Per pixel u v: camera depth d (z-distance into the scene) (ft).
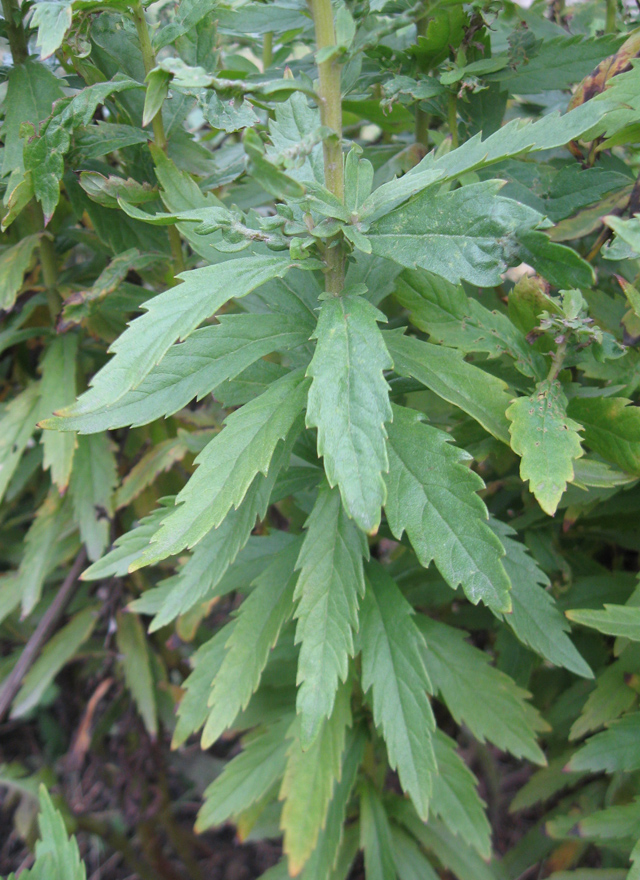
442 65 1.14
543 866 1.38
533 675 1.44
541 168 1.19
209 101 0.89
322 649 0.89
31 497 2.11
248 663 1.02
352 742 1.26
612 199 1.13
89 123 1.06
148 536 1.07
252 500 0.95
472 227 0.81
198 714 1.16
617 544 1.35
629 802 1.19
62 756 2.24
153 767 1.88
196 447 1.27
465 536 0.81
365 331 0.81
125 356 0.77
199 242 1.01
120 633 1.68
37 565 1.49
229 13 1.24
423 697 0.97
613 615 0.91
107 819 2.12
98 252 1.40
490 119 1.19
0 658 1.95
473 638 1.70
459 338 0.99
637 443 0.93
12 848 2.22
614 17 1.26
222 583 1.19
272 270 0.84
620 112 0.94
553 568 1.22
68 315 1.19
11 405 1.38
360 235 0.83
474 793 1.13
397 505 0.84
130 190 1.10
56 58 1.27
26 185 1.04
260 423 0.85
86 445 1.43
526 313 1.03
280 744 1.24
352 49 0.91
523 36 1.11
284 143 0.92
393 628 1.00
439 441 0.85
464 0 1.02
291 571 1.07
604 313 1.11
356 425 0.76
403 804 1.35
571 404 0.96
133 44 1.11
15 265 1.26
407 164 1.23
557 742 1.40
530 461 0.85
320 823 1.05
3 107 1.13
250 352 0.92
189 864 1.99
